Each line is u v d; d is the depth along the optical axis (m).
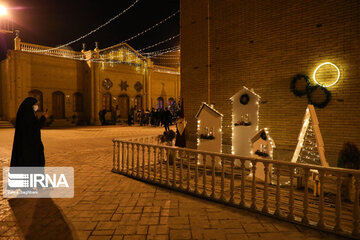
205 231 3.48
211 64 9.39
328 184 5.09
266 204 3.98
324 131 6.66
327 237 3.29
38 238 3.32
